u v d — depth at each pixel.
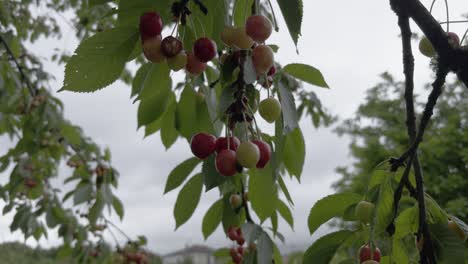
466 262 1.28
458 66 1.28
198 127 1.89
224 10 1.45
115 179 5.22
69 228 5.24
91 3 1.42
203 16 1.45
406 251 1.42
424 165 15.87
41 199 5.32
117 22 1.36
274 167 1.58
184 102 1.91
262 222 1.88
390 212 1.39
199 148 1.47
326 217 1.56
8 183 5.29
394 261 1.43
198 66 1.41
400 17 1.47
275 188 1.89
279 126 1.54
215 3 1.44
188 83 1.90
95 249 5.47
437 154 15.45
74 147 5.37
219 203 2.30
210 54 1.37
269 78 1.62
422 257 1.28
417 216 1.39
